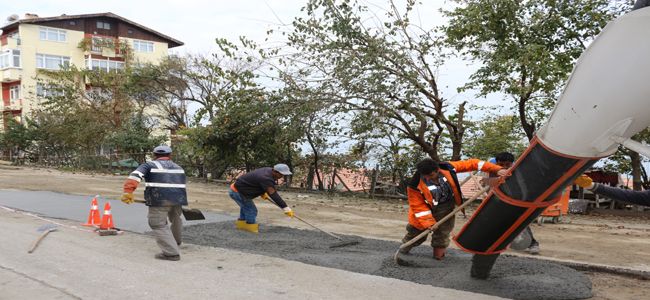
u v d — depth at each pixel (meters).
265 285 5.38
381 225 10.07
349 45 14.60
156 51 44.59
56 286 5.25
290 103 16.69
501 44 13.61
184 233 8.34
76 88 33.94
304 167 21.00
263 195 8.27
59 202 11.73
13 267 5.96
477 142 17.52
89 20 42.38
